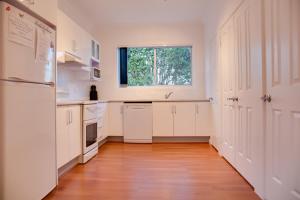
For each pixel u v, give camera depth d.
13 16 1.54
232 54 2.86
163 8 4.34
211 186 2.24
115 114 4.69
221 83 3.46
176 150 3.89
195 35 5.10
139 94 5.18
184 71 5.23
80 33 3.67
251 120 2.21
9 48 1.51
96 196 2.02
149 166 2.94
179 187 2.22
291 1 1.50
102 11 4.44
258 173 2.04
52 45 2.06
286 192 1.59
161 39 5.16
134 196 2.02
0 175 1.47
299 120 1.44
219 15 3.52
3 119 1.47
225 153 3.23
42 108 1.91
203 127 4.50
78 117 3.02
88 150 3.27
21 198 1.63
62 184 2.32
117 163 3.10
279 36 1.67
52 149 2.08
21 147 1.63
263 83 1.93
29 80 1.72
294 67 1.48
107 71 5.21
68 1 3.91
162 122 4.58
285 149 1.60
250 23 2.23
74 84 4.17
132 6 4.23
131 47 5.26
